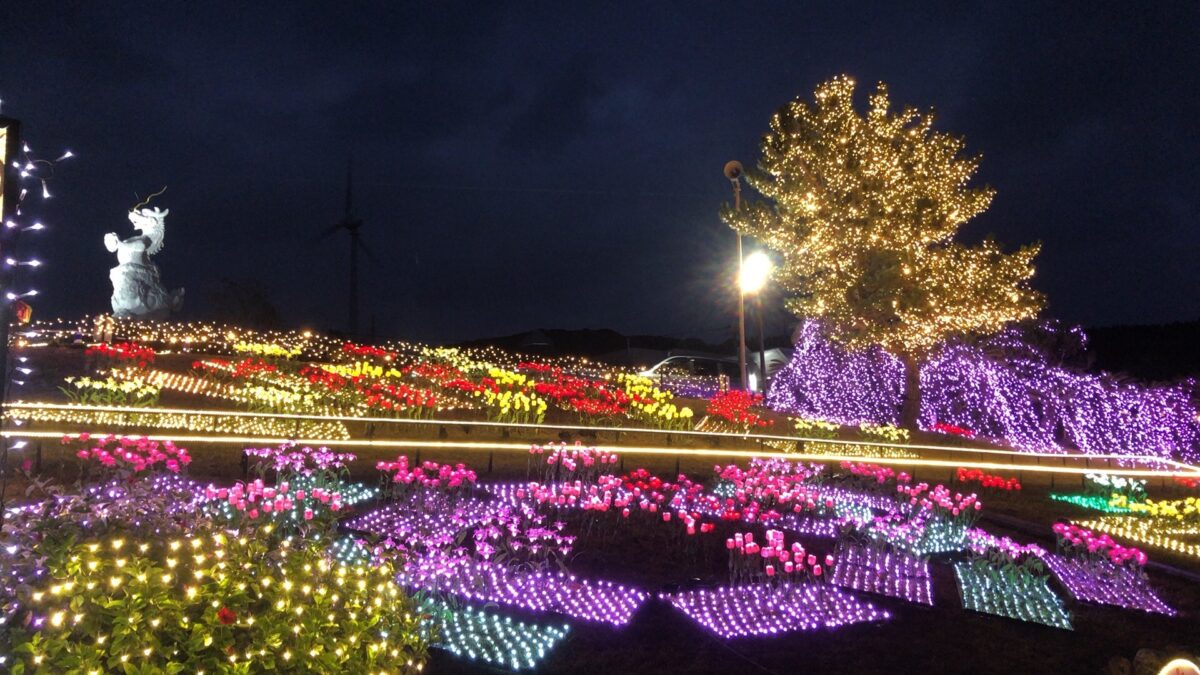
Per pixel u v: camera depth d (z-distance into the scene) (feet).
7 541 14.35
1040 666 23.04
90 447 38.68
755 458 51.31
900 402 98.17
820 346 101.04
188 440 41.65
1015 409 90.79
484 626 22.58
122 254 88.89
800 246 81.46
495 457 47.19
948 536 36.96
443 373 68.64
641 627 24.02
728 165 81.82
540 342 184.75
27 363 58.95
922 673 21.97
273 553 17.38
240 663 13.71
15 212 13.98
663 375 106.42
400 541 29.45
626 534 33.53
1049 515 45.83
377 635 16.70
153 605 13.61
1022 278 79.30
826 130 78.28
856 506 42.47
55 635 12.87
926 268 78.38
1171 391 90.43
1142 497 53.83
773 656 22.48
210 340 84.12
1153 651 22.59
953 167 79.30
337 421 53.42
